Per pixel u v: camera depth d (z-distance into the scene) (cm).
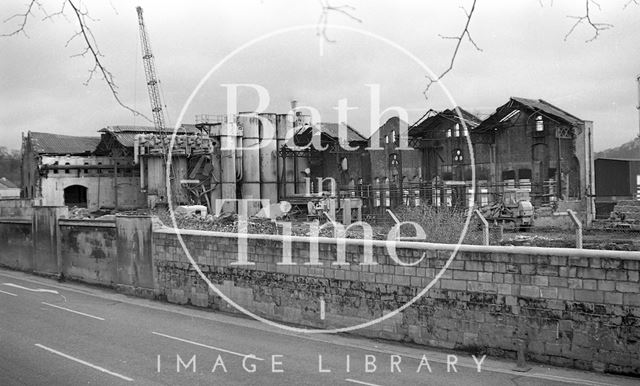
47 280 3150
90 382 1302
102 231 2830
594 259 1357
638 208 4378
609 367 1335
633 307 1305
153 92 7975
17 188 11344
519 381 1287
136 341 1711
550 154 4978
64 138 8456
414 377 1328
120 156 7512
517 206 4328
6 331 1859
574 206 4788
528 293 1449
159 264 2475
